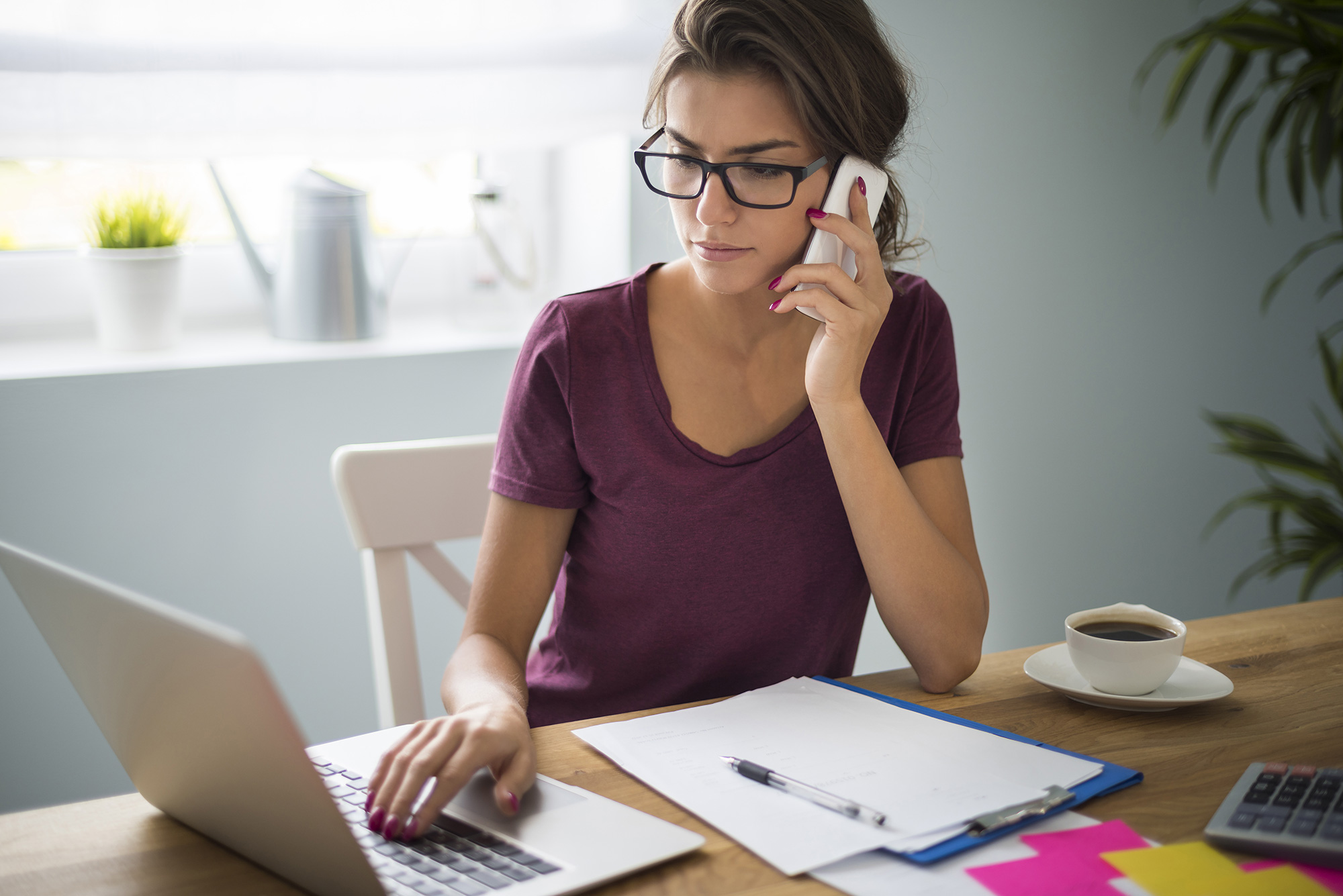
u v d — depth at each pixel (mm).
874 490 1020
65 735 1631
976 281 2068
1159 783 774
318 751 830
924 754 799
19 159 1479
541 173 2023
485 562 1103
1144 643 885
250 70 1561
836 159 1010
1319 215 2389
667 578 1105
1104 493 2281
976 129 2008
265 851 658
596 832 692
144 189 1780
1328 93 1916
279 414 1681
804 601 1131
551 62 1726
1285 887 632
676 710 898
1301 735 859
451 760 728
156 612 571
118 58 1490
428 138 1688
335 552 1761
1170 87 2146
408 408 1767
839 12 983
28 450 1541
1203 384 2340
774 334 1113
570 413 1106
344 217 1765
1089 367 2215
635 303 1139
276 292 1792
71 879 665
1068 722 893
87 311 1788
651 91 1041
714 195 958
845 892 632
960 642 990
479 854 667
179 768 665
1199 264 2281
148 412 1600
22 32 1438
